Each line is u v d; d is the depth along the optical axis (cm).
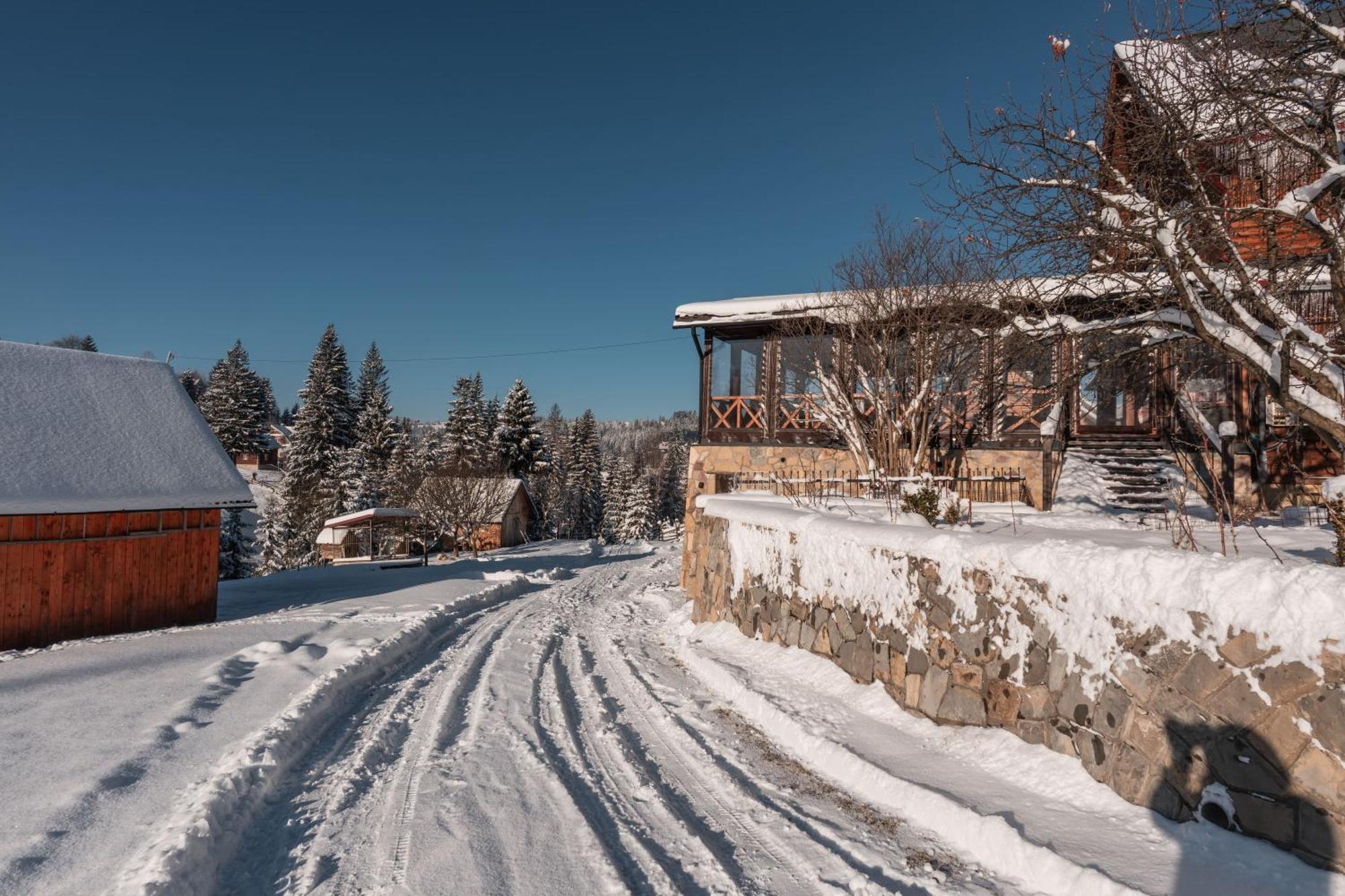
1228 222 516
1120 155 597
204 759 455
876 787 399
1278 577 284
